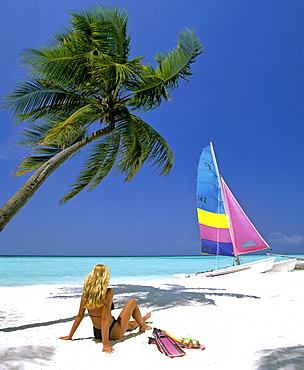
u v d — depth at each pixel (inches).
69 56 296.4
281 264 775.7
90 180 384.2
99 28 304.2
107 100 333.4
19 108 304.0
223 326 214.8
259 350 161.9
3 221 216.8
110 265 1745.8
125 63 307.6
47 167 251.1
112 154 394.6
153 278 819.4
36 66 291.1
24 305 314.2
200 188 805.9
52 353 154.9
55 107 331.0
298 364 140.2
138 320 196.9
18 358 144.3
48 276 870.4
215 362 144.9
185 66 330.0
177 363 143.7
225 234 804.6
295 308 280.4
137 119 378.3
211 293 382.0
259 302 313.3
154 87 324.2
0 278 798.5
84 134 373.1
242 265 755.4
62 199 370.0
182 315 249.9
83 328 213.2
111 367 138.9
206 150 839.7
